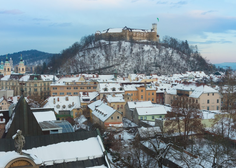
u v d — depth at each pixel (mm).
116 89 143375
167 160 64125
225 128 76312
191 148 68500
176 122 78250
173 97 141625
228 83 129250
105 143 77562
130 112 113375
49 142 34188
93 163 33438
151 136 73875
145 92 149000
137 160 62406
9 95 141625
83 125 93812
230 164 54344
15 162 26875
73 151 34031
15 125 36594
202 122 84000
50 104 116688
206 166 57969
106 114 94875
